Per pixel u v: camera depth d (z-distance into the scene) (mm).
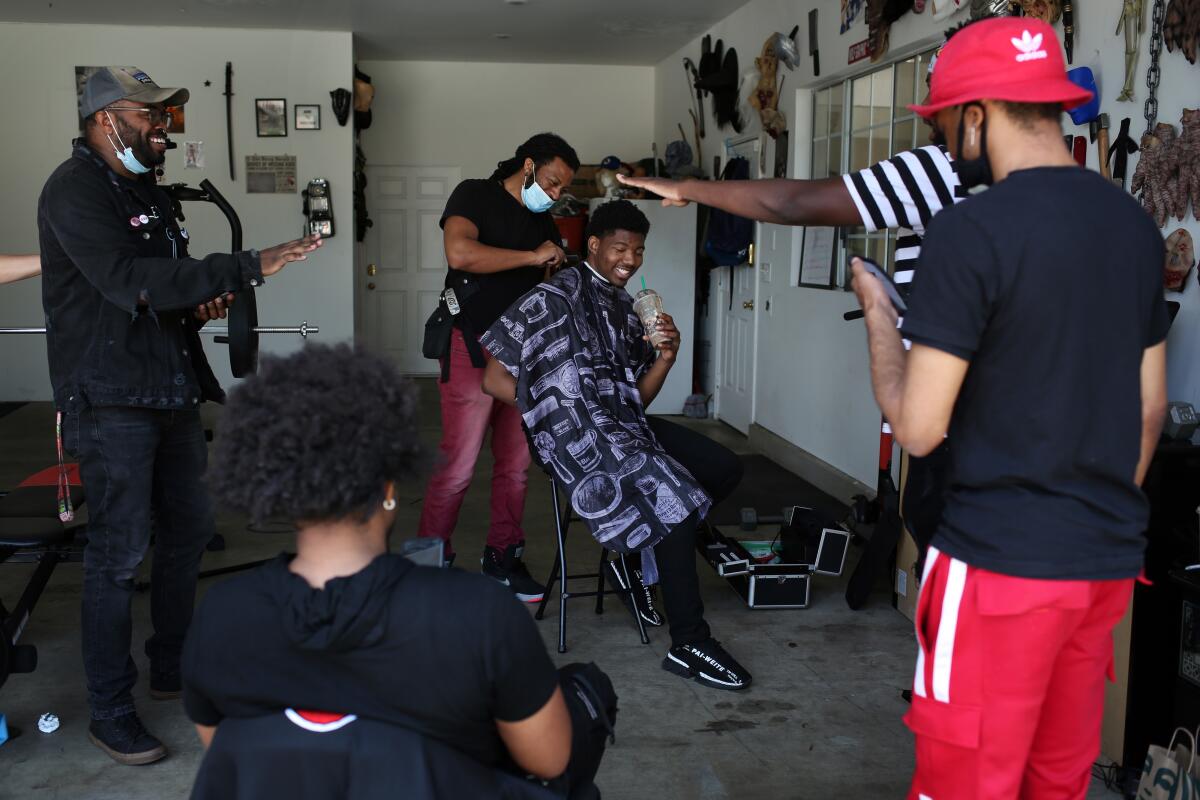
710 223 6672
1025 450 1300
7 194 7562
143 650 3088
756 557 3648
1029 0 3264
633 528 2871
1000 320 1278
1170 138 2781
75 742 2533
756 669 3006
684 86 8188
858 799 2311
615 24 7340
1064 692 1455
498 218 3426
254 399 1058
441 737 1104
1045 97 1319
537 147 3400
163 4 6887
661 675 2963
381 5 6883
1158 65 2855
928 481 1642
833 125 5527
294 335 8023
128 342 2332
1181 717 2268
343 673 1068
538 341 2980
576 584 3773
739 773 2416
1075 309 1261
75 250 2217
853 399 5031
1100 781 2371
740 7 6676
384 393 1085
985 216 1274
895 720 2693
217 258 2283
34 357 7711
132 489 2398
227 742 1096
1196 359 2727
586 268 3107
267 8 7000
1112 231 1276
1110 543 1318
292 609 1042
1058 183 1286
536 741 1160
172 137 7770
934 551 1413
